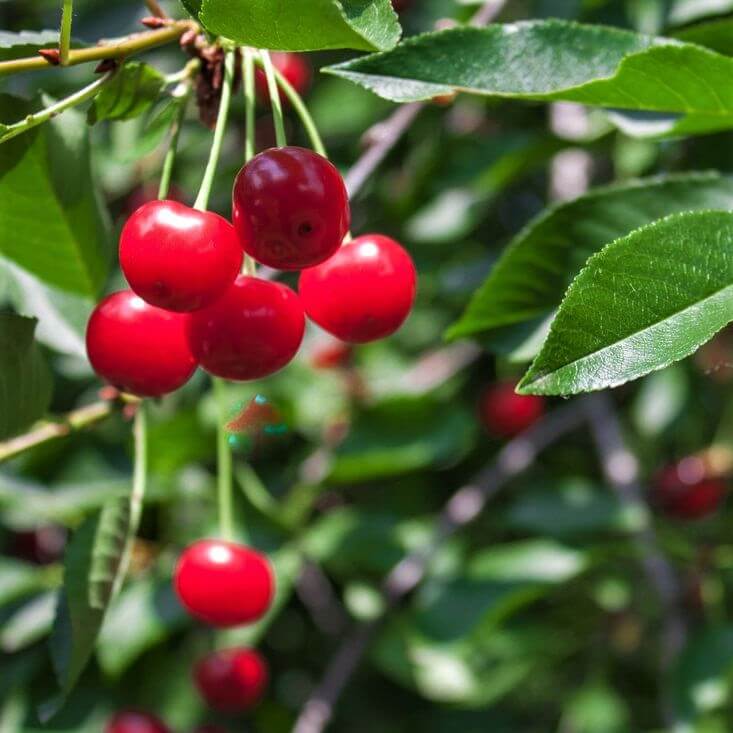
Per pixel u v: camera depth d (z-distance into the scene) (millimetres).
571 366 356
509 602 558
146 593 537
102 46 384
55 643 422
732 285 360
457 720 689
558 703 726
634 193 416
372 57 393
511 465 638
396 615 573
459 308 694
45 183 423
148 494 546
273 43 365
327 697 542
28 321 405
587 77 395
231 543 459
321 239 378
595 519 604
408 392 594
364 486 677
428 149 640
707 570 617
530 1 500
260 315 392
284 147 381
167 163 404
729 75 384
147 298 382
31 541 629
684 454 751
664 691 554
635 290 358
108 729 517
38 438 424
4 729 526
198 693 560
